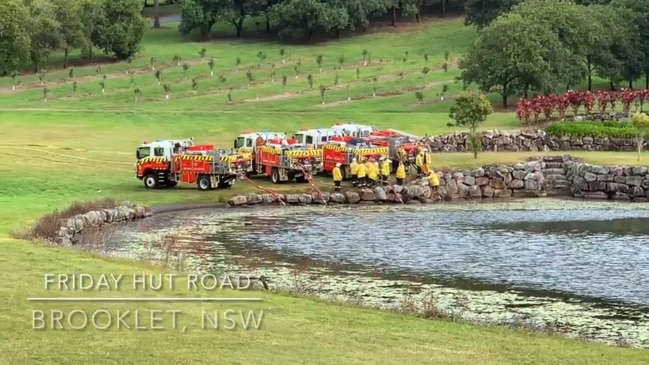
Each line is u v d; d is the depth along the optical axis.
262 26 154.12
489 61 101.25
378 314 30.02
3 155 72.00
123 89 114.69
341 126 74.06
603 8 114.56
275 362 23.72
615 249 45.81
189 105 104.25
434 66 127.25
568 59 103.56
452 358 24.73
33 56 123.94
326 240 48.47
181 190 63.75
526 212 58.94
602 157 71.25
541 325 31.69
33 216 50.34
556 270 40.97
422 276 39.72
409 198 63.75
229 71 124.62
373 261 42.94
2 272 32.62
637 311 34.16
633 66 114.00
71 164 70.31
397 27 153.12
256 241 48.19
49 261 35.09
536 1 113.50
